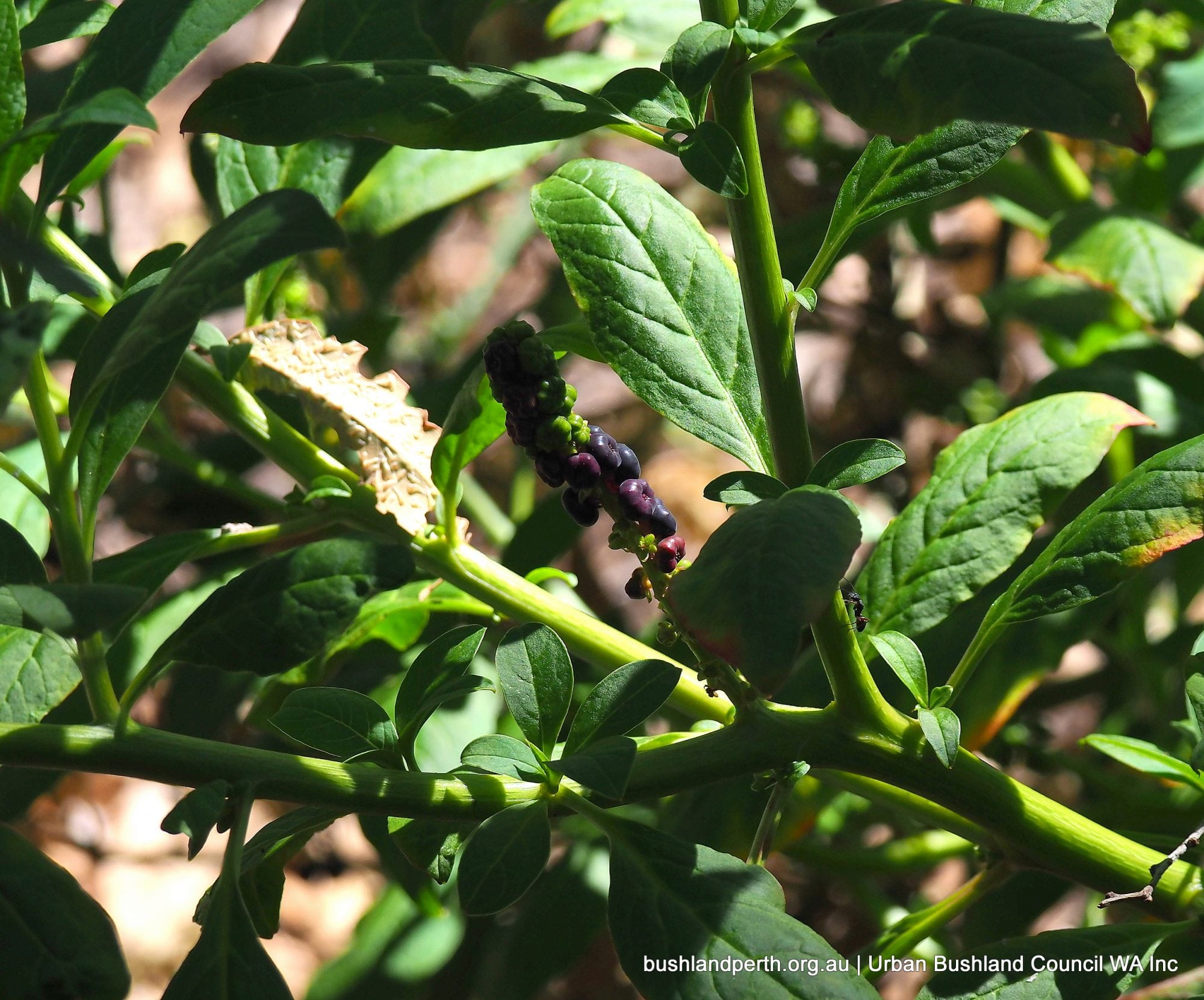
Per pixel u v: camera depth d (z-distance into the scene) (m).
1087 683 1.51
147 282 0.99
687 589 0.93
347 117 0.99
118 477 1.62
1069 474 1.07
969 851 1.29
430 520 1.21
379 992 1.38
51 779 1.20
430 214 1.56
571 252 1.03
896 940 1.09
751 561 0.93
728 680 1.01
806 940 0.98
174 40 1.01
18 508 1.17
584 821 1.37
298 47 1.10
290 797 0.99
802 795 1.18
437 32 0.94
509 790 1.00
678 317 1.03
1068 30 0.94
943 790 1.03
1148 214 1.27
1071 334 1.39
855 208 1.01
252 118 0.99
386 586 0.97
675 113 0.99
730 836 1.15
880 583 1.08
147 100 1.01
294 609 0.97
